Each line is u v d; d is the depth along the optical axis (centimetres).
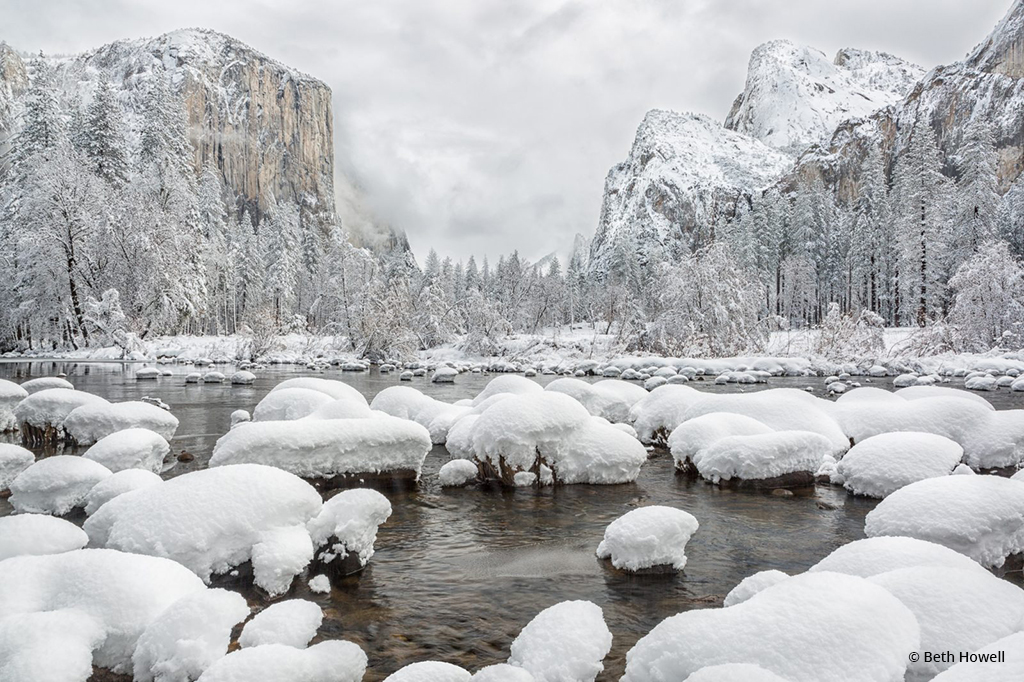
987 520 518
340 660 334
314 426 821
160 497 516
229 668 308
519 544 640
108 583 387
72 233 3938
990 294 3434
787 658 293
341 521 552
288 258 6731
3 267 3981
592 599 503
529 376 3353
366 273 7481
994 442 926
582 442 904
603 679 373
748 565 583
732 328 3888
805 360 3189
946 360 3053
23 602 377
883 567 412
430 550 621
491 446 882
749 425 970
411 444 870
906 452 810
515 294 7288
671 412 1191
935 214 4681
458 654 412
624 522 581
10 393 1236
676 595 512
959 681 247
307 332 5309
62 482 684
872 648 299
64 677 320
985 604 348
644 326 4666
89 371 2866
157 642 355
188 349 4119
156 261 4069
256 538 508
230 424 1380
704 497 827
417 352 4506
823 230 6731
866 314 3516
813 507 777
